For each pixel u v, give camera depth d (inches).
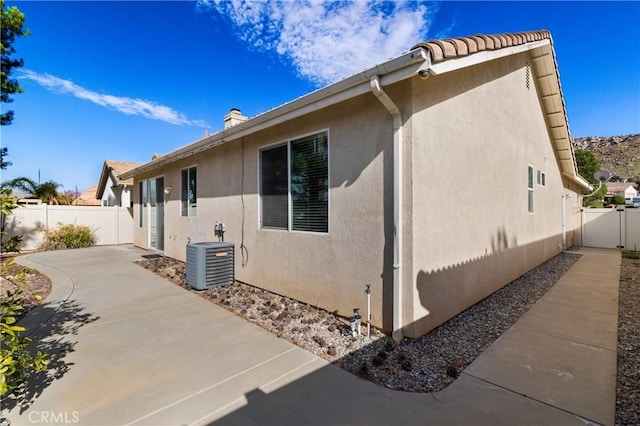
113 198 769.6
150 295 228.5
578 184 577.0
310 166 197.0
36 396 102.7
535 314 187.9
